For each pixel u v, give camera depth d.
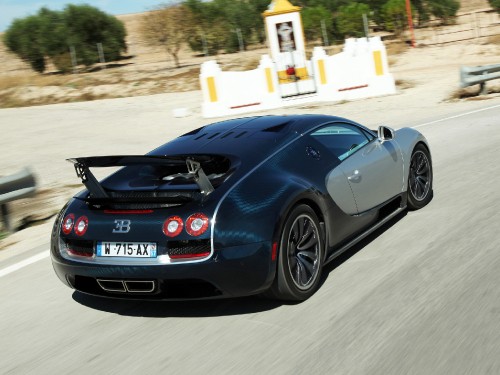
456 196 6.27
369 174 4.94
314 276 4.18
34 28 39.38
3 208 7.29
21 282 5.26
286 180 4.05
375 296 4.04
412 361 3.13
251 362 3.34
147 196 3.88
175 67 34.38
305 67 19.00
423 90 18.41
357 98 18.31
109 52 41.47
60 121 20.14
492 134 9.83
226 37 39.44
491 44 28.25
